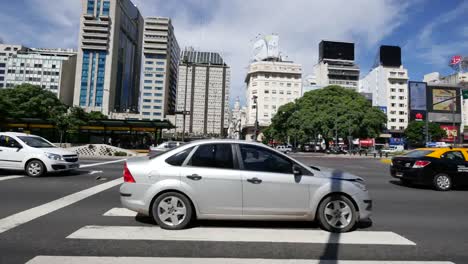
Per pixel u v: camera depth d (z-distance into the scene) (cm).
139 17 13950
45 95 4394
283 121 5734
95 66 10819
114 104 11144
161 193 491
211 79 12644
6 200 682
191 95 12481
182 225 488
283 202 487
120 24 11719
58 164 1036
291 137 5484
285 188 488
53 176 1062
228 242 437
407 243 451
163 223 488
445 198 848
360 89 10962
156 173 489
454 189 1020
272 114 10688
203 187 484
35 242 424
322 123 4362
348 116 4278
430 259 390
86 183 936
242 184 484
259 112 10644
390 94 9625
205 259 374
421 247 435
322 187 493
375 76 10106
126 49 12525
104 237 449
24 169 1018
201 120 12425
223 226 514
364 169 1884
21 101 4200
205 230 489
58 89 11481
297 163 507
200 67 12600
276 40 11319
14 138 1049
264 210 485
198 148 508
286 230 500
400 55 9981
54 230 479
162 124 3344
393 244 445
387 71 9675
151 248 408
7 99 3950
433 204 758
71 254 383
